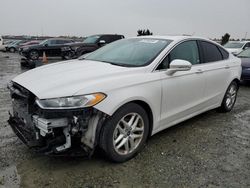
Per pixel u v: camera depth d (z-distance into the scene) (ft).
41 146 9.86
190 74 13.41
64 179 9.60
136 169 10.41
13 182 9.31
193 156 11.64
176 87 12.55
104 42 50.75
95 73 10.67
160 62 12.11
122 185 9.38
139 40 14.43
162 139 13.30
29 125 10.16
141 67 11.59
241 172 10.50
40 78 10.55
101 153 10.84
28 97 9.73
